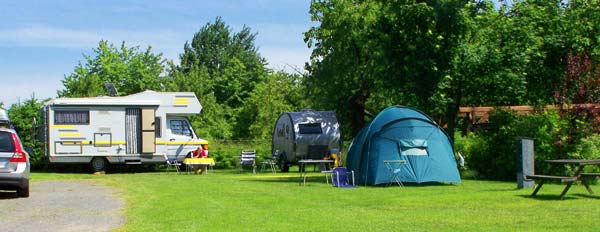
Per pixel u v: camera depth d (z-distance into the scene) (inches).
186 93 1072.2
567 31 847.1
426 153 681.6
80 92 1374.3
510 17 850.8
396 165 671.1
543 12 855.1
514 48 790.5
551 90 846.5
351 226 373.4
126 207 484.4
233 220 403.2
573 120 742.5
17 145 561.0
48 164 1056.2
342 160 1040.2
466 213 426.0
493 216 409.4
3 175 546.0
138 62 1935.3
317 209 460.8
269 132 1781.5
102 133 1015.0
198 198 546.3
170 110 1061.8
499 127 789.2
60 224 397.4
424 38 784.9
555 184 651.5
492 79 790.5
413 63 785.6
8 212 460.4
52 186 703.1
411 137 679.7
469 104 882.8
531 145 605.9
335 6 1072.2
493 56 780.0
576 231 343.9
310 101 1251.2
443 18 778.8
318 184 705.0
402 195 564.1
